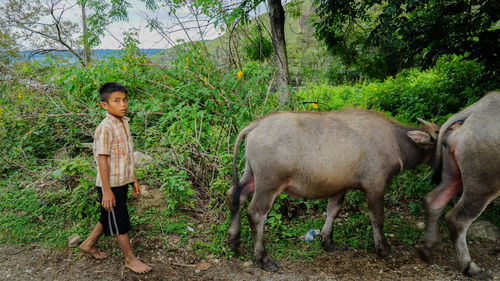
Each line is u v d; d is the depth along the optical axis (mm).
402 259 3143
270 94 5020
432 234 3045
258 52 5594
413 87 8805
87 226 3451
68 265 2953
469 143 2768
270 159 2857
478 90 6117
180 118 4523
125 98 2803
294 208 3963
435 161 3209
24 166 4578
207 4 4676
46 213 3691
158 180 4156
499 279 2857
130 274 2854
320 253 3250
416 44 6012
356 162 2975
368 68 15844
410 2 4805
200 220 3672
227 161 4051
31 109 5312
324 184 2971
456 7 5395
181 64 4992
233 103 4398
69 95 5219
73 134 4965
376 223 3117
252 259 3123
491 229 3551
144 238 3309
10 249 3154
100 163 2684
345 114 3135
